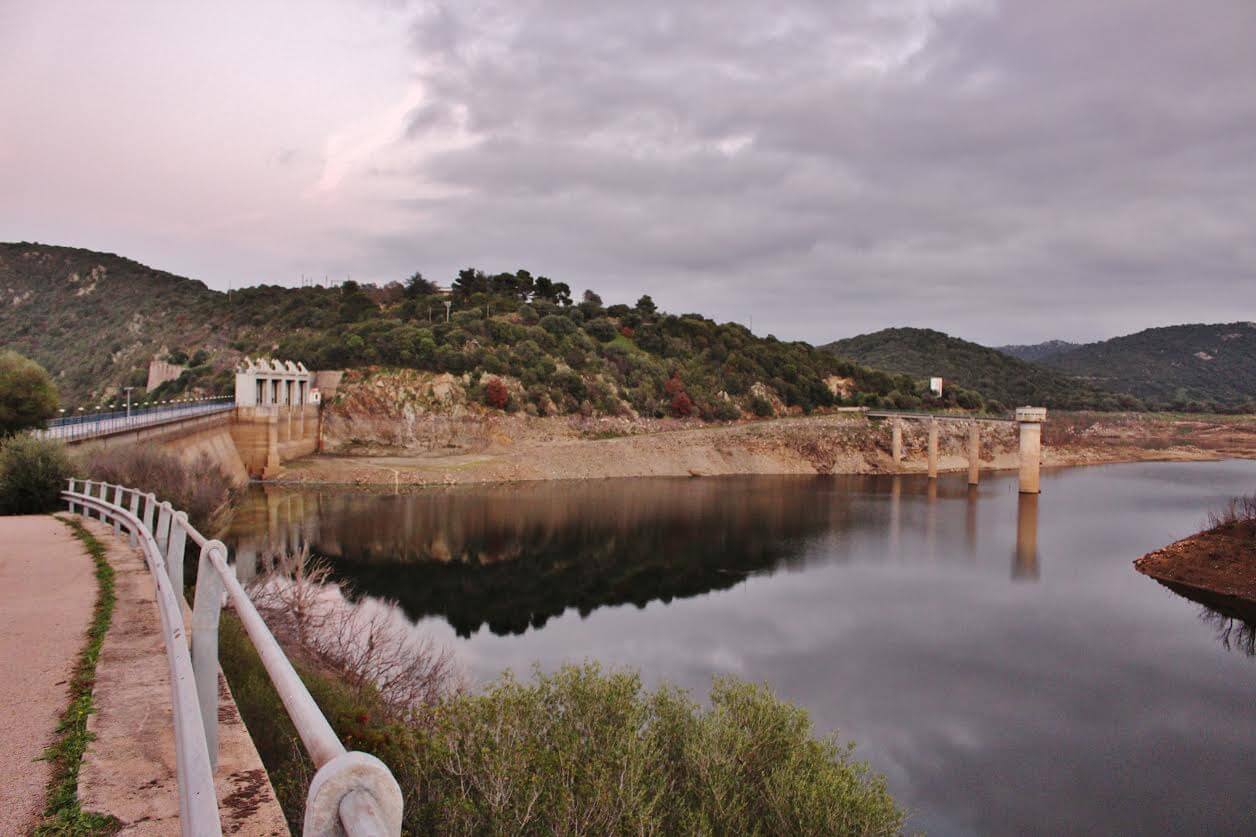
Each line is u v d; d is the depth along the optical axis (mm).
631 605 51812
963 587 58062
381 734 15117
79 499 25188
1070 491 118062
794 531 80938
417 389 132500
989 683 38375
